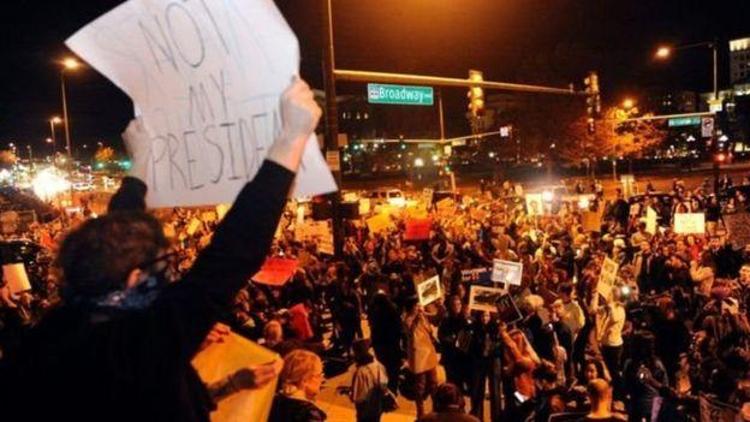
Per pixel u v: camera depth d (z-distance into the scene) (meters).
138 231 1.39
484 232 25.08
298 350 4.65
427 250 23.25
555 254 21.75
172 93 2.07
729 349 9.04
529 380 9.22
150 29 2.04
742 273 14.34
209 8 1.87
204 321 1.32
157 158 2.15
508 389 10.53
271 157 1.49
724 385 7.57
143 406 1.24
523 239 23.22
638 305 14.61
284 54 1.79
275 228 1.44
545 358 11.58
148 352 1.25
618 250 20.27
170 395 1.27
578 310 12.72
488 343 10.88
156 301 1.33
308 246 21.58
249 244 1.40
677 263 16.88
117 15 2.05
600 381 6.65
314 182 1.78
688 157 97.12
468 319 11.83
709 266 17.73
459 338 11.41
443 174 80.94
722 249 18.47
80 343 1.26
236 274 1.37
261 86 1.86
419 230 22.89
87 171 113.75
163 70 2.07
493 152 75.50
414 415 12.55
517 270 12.70
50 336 1.35
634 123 69.81
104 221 1.41
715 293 12.74
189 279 1.36
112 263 1.35
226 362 2.22
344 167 132.75
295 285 16.30
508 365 10.42
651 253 18.45
